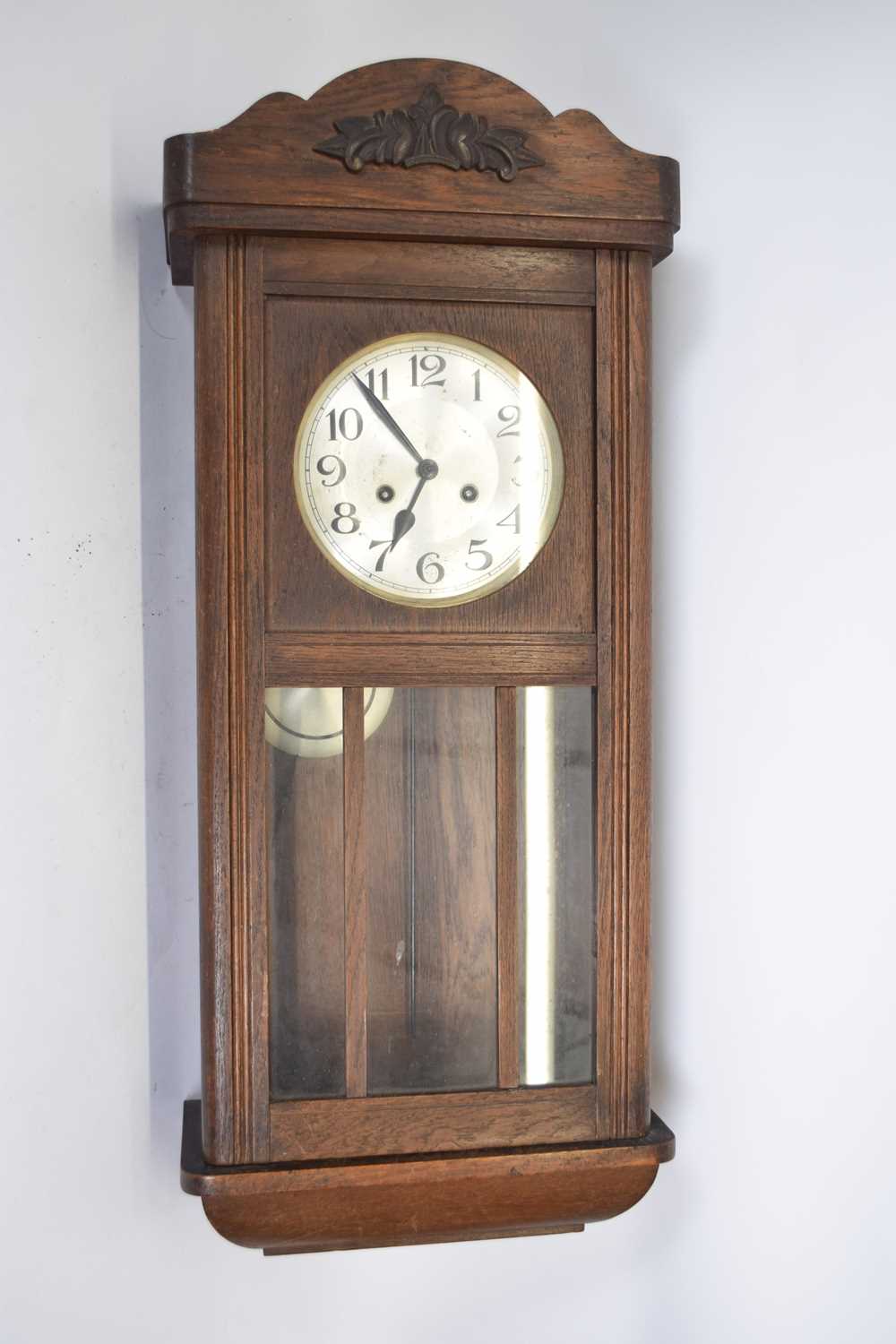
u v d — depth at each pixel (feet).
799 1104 3.81
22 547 3.42
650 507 3.18
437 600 3.09
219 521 2.99
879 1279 3.85
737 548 3.76
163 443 3.51
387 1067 3.10
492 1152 3.10
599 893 3.15
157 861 3.52
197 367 3.00
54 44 3.44
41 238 3.43
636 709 3.16
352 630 3.05
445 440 3.10
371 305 3.06
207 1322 3.56
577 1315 3.75
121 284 3.48
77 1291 3.47
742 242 3.76
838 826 3.81
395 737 3.09
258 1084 3.02
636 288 3.15
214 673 2.99
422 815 3.10
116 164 3.47
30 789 3.43
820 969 3.81
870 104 3.81
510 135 3.04
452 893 3.12
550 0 3.70
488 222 3.04
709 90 3.76
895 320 3.81
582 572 3.14
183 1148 3.15
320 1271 3.63
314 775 3.05
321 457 3.04
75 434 3.45
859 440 3.81
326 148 2.96
